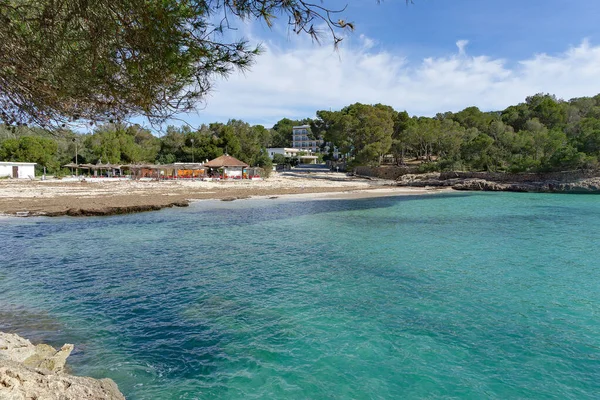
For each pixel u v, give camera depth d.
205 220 25.64
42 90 4.93
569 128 58.84
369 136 72.12
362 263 14.50
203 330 8.72
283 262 14.68
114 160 74.00
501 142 62.22
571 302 10.43
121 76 4.60
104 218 26.14
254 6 3.83
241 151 85.12
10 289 11.37
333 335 8.51
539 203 36.28
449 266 14.05
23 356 6.82
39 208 28.34
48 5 3.88
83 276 12.73
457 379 6.80
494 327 8.90
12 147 65.69
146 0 3.82
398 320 9.30
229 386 6.54
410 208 32.78
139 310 9.85
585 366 7.23
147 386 6.50
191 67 4.65
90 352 7.62
